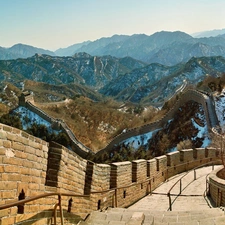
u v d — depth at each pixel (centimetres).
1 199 442
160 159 1442
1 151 443
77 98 12456
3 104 10488
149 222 661
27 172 512
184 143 4653
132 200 1123
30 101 9238
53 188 599
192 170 1703
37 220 530
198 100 5638
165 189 1314
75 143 7075
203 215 699
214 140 2627
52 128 7912
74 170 708
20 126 7244
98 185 866
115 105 13975
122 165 1039
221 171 1341
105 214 726
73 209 697
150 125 6206
